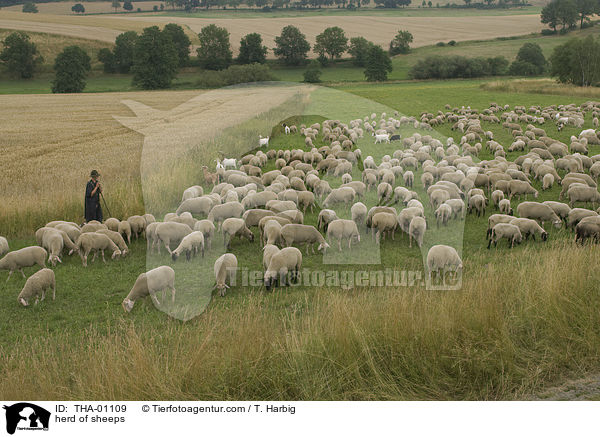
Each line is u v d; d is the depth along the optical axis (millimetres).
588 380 6629
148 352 7062
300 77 90250
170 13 193750
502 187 16500
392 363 6828
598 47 63031
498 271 9539
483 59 98688
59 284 11266
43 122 40000
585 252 9695
